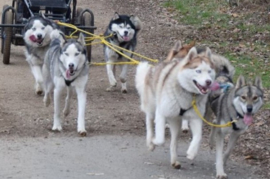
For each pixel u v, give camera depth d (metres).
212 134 9.57
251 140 10.45
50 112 11.62
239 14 20.72
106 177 8.41
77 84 10.38
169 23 20.88
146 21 21.36
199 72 8.13
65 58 10.12
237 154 9.80
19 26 14.51
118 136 10.46
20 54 16.70
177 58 9.30
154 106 9.02
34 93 12.96
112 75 13.30
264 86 13.68
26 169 8.59
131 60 12.87
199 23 20.38
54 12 15.20
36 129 10.61
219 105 8.70
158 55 16.80
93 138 10.27
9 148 9.52
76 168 8.73
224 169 9.05
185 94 8.28
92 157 9.30
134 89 13.74
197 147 8.38
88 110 11.90
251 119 8.28
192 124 8.48
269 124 11.22
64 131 10.59
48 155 9.27
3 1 25.17
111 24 13.43
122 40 13.21
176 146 8.92
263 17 20.03
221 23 20.03
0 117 11.17
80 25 15.48
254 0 21.44
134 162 9.16
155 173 8.69
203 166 9.12
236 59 15.99
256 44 17.52
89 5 24.62
